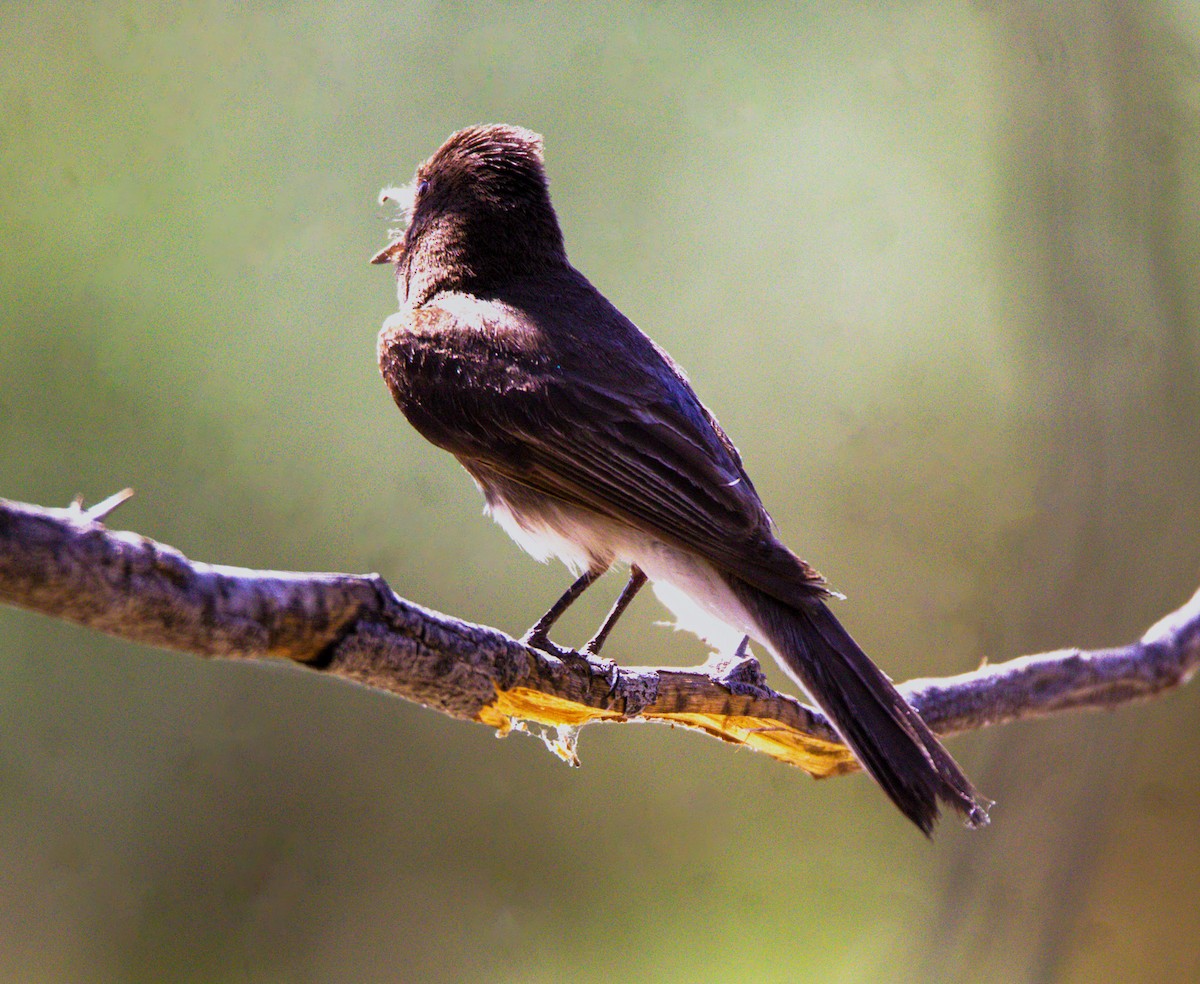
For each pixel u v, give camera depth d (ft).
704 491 20.84
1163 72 42.55
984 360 50.06
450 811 45.80
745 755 46.14
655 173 52.13
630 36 52.16
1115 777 36.11
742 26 52.31
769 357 51.47
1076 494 40.68
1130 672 24.56
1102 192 42.04
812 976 42.70
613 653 47.03
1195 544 40.06
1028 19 42.60
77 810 45.32
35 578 11.07
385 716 46.39
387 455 49.19
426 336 22.82
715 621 21.39
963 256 50.90
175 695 46.39
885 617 48.93
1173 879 41.50
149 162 49.37
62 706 45.88
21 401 47.26
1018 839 36.01
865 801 45.88
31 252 48.01
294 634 13.50
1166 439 40.60
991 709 22.95
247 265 49.73
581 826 45.73
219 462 48.29
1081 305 41.70
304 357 49.55
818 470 50.57
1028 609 41.11
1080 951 41.01
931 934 37.04
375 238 50.55
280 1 50.47
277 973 44.39
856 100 52.16
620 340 22.88
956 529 49.03
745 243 52.08
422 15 51.55
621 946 44.39
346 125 50.88
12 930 43.91
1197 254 42.52
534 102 51.83
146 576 11.80
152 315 48.67
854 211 51.98
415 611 14.94
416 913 45.09
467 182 24.36
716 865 45.32
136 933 44.45
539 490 21.86
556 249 24.63
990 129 48.01
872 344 51.31
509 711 17.75
